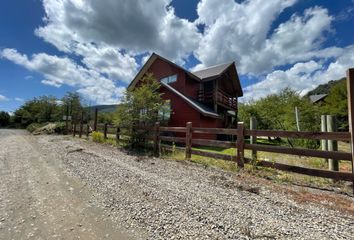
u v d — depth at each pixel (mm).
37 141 12031
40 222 2453
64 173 4703
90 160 6133
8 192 3471
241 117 19156
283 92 19266
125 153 7578
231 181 4051
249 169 4879
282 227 2264
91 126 15047
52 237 2129
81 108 33000
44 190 3582
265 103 16344
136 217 2547
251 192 3461
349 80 3668
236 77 18156
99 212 2715
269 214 2600
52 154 7309
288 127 11562
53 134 18297
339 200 3113
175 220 2445
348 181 3738
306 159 6668
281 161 6469
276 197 3223
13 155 7164
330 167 4668
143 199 3107
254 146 4914
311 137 4137
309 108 11758
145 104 8805
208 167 5316
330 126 4887
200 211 2672
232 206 2838
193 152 6258
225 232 2172
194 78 14992
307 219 2467
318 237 2066
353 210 2740
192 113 12320
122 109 8930
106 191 3486
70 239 2092
